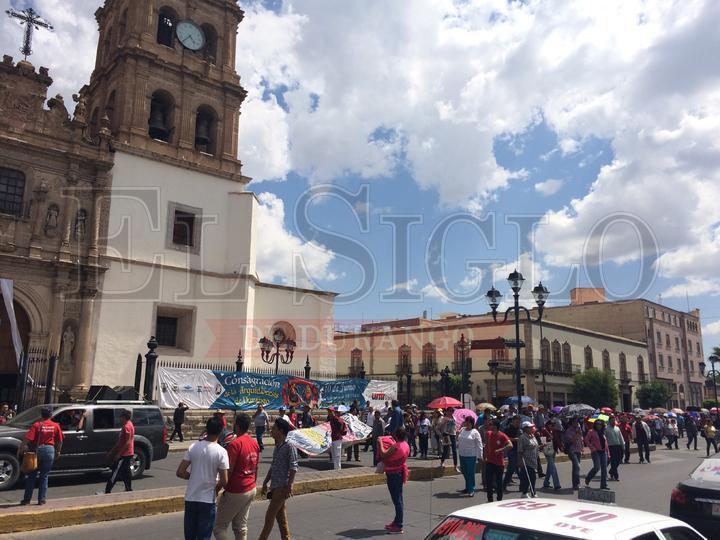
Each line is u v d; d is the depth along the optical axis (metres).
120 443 11.80
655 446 29.83
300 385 28.06
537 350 48.59
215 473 6.64
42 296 26.00
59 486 13.40
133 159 29.66
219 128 33.56
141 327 28.48
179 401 24.05
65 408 13.77
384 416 23.03
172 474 15.37
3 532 8.91
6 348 25.80
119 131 29.67
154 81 31.34
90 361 26.67
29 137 26.66
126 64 30.44
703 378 79.12
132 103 30.33
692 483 8.40
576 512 4.44
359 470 15.96
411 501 12.49
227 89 33.94
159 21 33.66
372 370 53.69
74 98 28.52
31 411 13.75
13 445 12.41
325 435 16.73
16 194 26.36
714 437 27.55
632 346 63.56
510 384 47.12
